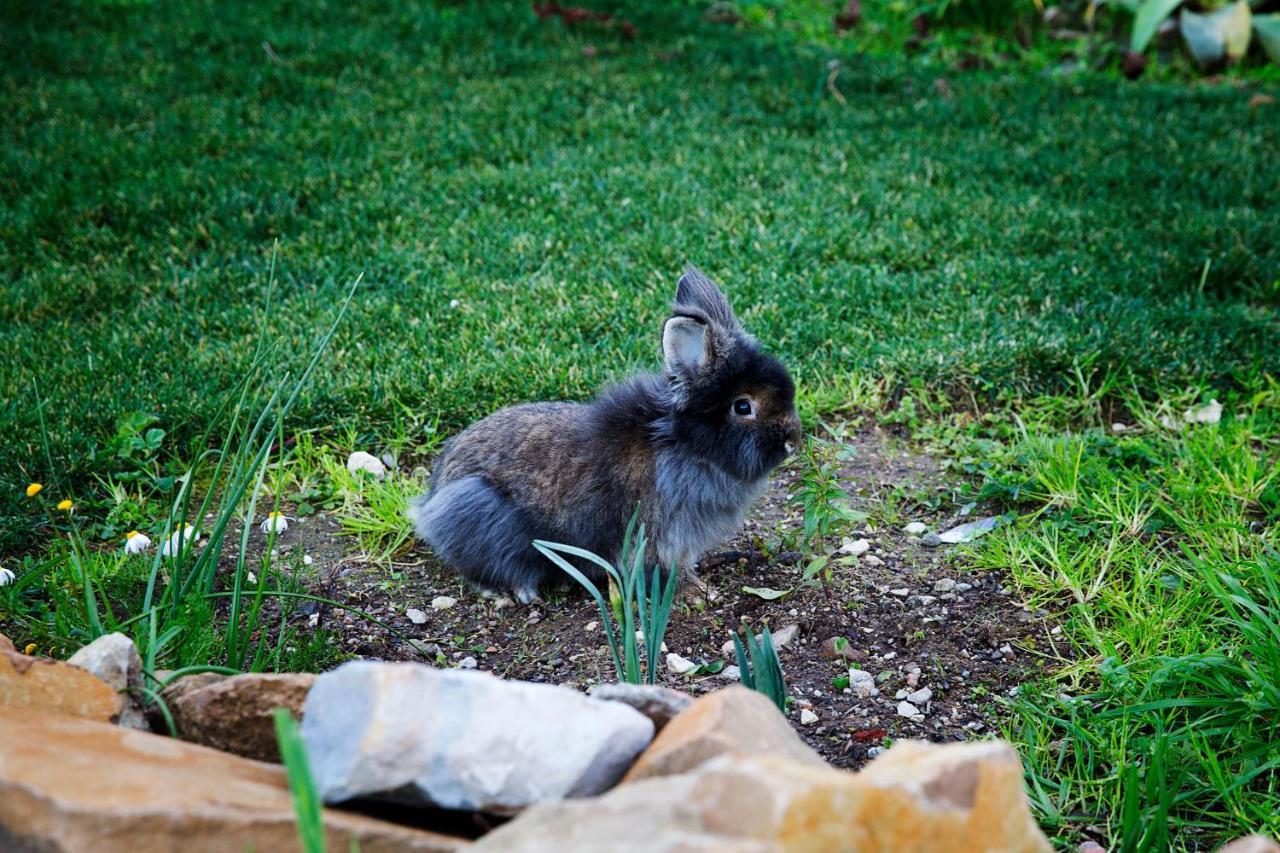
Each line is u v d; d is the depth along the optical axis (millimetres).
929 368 6168
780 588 4895
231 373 6141
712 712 2721
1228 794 3533
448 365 6199
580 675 4395
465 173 8406
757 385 4492
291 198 8062
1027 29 11625
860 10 11695
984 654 4441
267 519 5344
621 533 4773
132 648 3408
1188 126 9219
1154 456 5387
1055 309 6672
